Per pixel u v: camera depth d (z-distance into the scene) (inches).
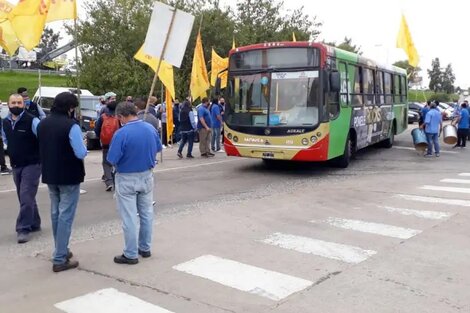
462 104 820.6
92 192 420.2
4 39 522.6
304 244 270.2
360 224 313.3
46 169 222.4
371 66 642.2
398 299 195.8
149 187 239.8
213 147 732.0
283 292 203.5
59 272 227.3
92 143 783.1
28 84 1987.0
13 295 201.5
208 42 1326.3
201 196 406.0
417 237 283.9
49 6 448.1
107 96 418.0
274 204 371.9
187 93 1254.3
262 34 1556.3
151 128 237.0
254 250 259.8
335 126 508.1
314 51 482.0
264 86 500.1
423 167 578.6
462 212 345.7
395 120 806.5
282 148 491.5
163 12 311.9
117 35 1301.7
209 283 213.5
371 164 602.5
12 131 278.2
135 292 203.8
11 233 297.4
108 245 268.1
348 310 185.9
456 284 211.5
